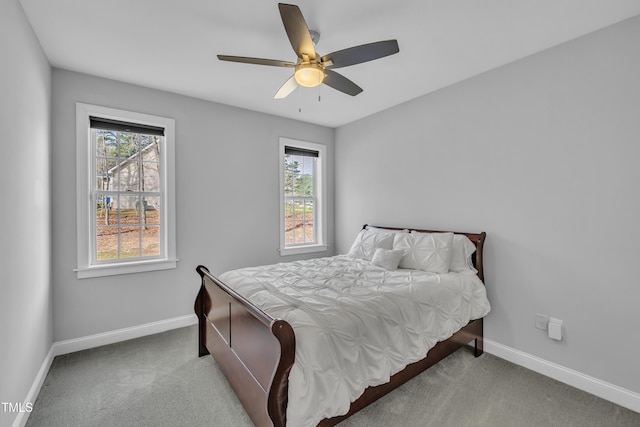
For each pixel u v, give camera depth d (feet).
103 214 9.37
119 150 9.68
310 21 6.29
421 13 6.07
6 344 4.95
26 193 6.08
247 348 5.62
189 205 10.57
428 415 5.97
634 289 6.24
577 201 7.00
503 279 8.36
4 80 5.01
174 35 6.86
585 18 6.26
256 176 12.12
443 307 7.13
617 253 6.45
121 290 9.37
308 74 5.86
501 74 8.37
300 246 13.61
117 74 8.79
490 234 8.65
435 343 6.71
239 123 11.67
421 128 10.59
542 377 7.39
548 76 7.45
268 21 6.35
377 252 9.52
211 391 6.78
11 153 5.29
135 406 6.25
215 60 7.99
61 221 8.43
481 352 8.59
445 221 9.88
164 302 10.11
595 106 6.72
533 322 7.75
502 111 8.36
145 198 10.11
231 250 11.52
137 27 6.55
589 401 6.46
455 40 7.07
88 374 7.44
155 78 9.07
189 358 8.27
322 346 4.66
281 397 4.33
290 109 11.91
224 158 11.31
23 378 5.77
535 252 7.72
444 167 9.87
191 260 10.64
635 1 5.71
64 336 8.50
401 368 5.79
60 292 8.43
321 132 14.19
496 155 8.50
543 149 7.55
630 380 6.28
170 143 10.13
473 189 9.07
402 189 11.34
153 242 10.25
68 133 8.51
